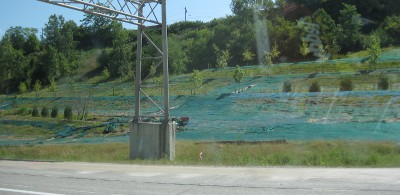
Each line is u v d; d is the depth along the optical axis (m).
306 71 54.50
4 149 31.95
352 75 48.16
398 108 34.06
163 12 22.58
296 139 28.22
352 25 63.25
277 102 43.09
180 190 10.59
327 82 47.72
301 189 10.12
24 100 74.12
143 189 10.86
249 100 45.56
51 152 28.39
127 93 67.81
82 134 44.75
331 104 38.66
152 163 18.19
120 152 26.33
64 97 70.44
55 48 100.31
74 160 21.31
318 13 67.06
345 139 25.48
